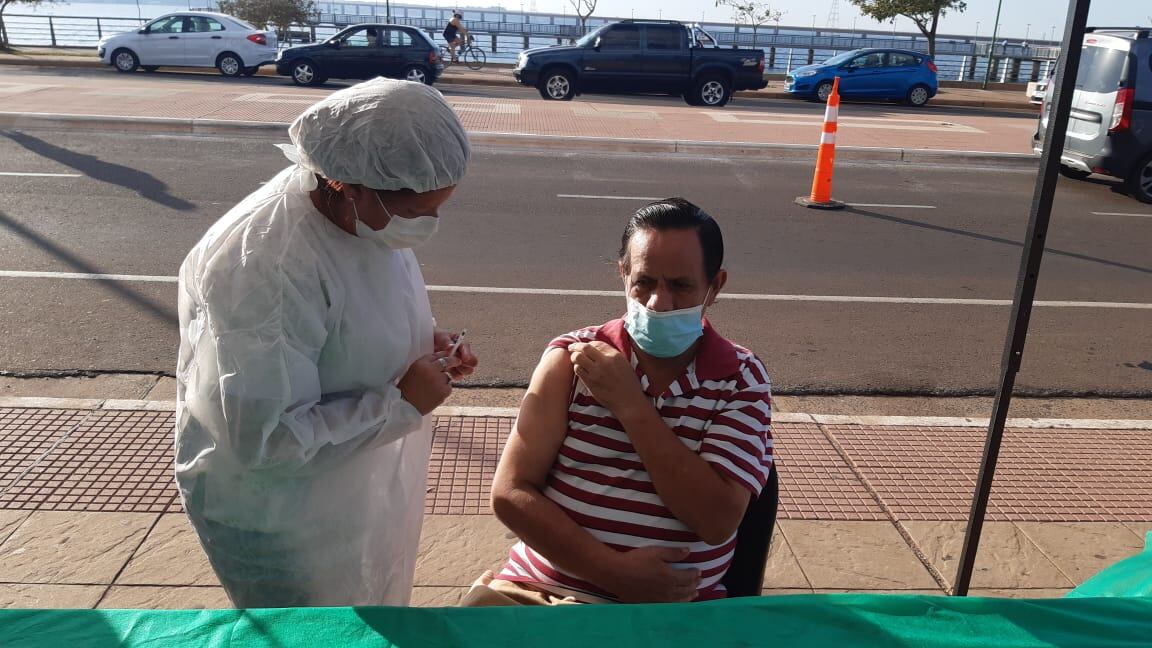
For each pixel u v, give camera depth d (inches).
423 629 56.0
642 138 482.9
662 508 67.0
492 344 198.4
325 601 68.3
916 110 810.8
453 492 134.0
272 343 57.1
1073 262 296.4
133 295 216.1
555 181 385.1
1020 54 1236.5
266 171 367.6
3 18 956.6
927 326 226.2
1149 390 192.1
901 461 151.4
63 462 137.5
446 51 1034.1
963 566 100.7
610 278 252.5
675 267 63.6
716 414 67.7
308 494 63.5
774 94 891.4
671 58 692.1
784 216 343.0
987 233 331.6
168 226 278.5
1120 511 137.6
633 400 65.2
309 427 58.8
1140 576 75.3
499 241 286.5
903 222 343.0
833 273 269.7
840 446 156.1
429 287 236.7
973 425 167.2
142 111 476.1
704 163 448.8
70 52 976.9
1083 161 427.5
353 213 60.2
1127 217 374.6
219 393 58.5
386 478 70.0
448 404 166.2
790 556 122.1
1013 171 474.3
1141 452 158.7
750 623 57.6
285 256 57.9
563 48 685.9
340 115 56.5
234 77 775.1
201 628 55.5
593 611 58.2
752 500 75.0
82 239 259.9
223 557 66.4
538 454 70.2
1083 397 187.5
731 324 220.5
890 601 59.8
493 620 57.1
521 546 76.4
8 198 302.8
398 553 74.8
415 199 59.7
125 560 114.3
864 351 206.8
